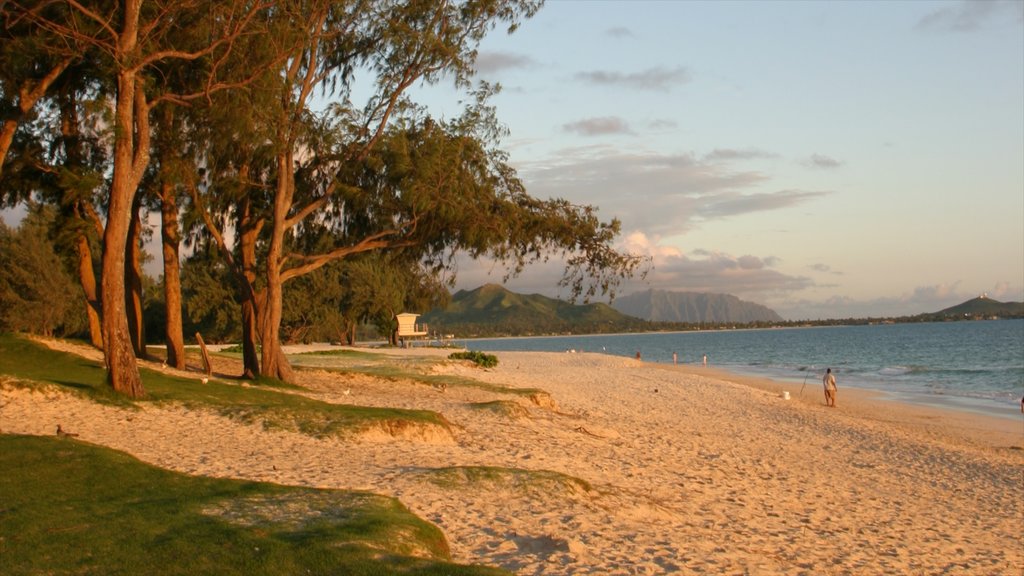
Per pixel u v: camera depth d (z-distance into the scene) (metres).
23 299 47.91
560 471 14.84
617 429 23.56
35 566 7.25
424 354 53.78
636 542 10.02
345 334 78.75
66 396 17.81
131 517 8.86
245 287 27.38
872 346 128.75
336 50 25.67
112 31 18.20
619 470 15.91
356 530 8.48
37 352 25.11
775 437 24.84
